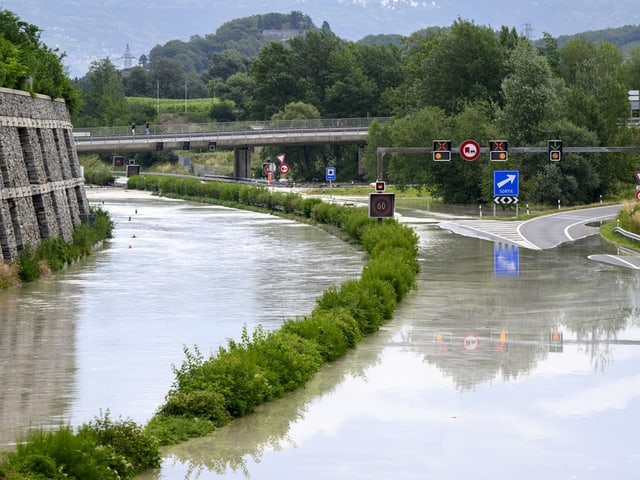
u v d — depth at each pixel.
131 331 42.50
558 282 59.03
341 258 72.81
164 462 24.20
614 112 163.88
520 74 143.88
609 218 111.94
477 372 34.38
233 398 28.59
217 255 75.25
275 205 129.75
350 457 24.61
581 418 28.16
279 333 35.34
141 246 82.44
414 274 59.91
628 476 23.12
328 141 191.75
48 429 26.48
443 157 88.38
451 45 174.25
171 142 180.50
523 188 137.00
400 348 38.94
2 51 68.00
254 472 23.48
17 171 62.41
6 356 36.91
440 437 26.31
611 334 42.16
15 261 59.75
